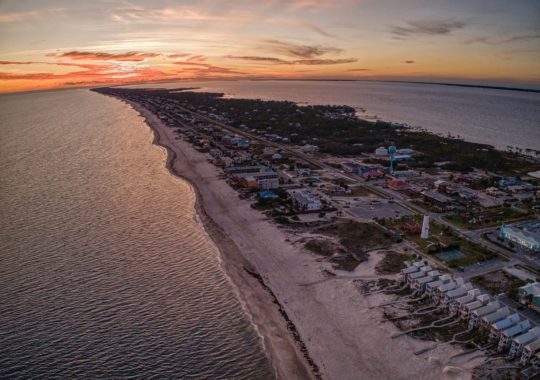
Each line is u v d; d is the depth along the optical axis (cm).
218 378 5538
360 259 8912
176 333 6431
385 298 7406
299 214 11800
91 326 6500
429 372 5612
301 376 5641
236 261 9088
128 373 5541
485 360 5775
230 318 6900
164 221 11375
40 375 5438
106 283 7856
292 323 6856
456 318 6769
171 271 8469
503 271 8362
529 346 5597
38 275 8069
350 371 5716
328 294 7638
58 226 10750
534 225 10731
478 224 11038
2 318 6619
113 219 11400
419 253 9175
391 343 6219
